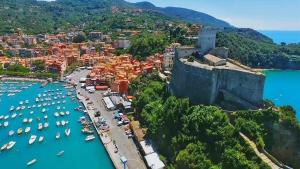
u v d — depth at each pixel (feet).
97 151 463.42
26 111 636.07
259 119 381.19
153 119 474.90
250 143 355.56
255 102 421.18
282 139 369.50
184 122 406.00
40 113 624.59
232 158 336.08
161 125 440.04
